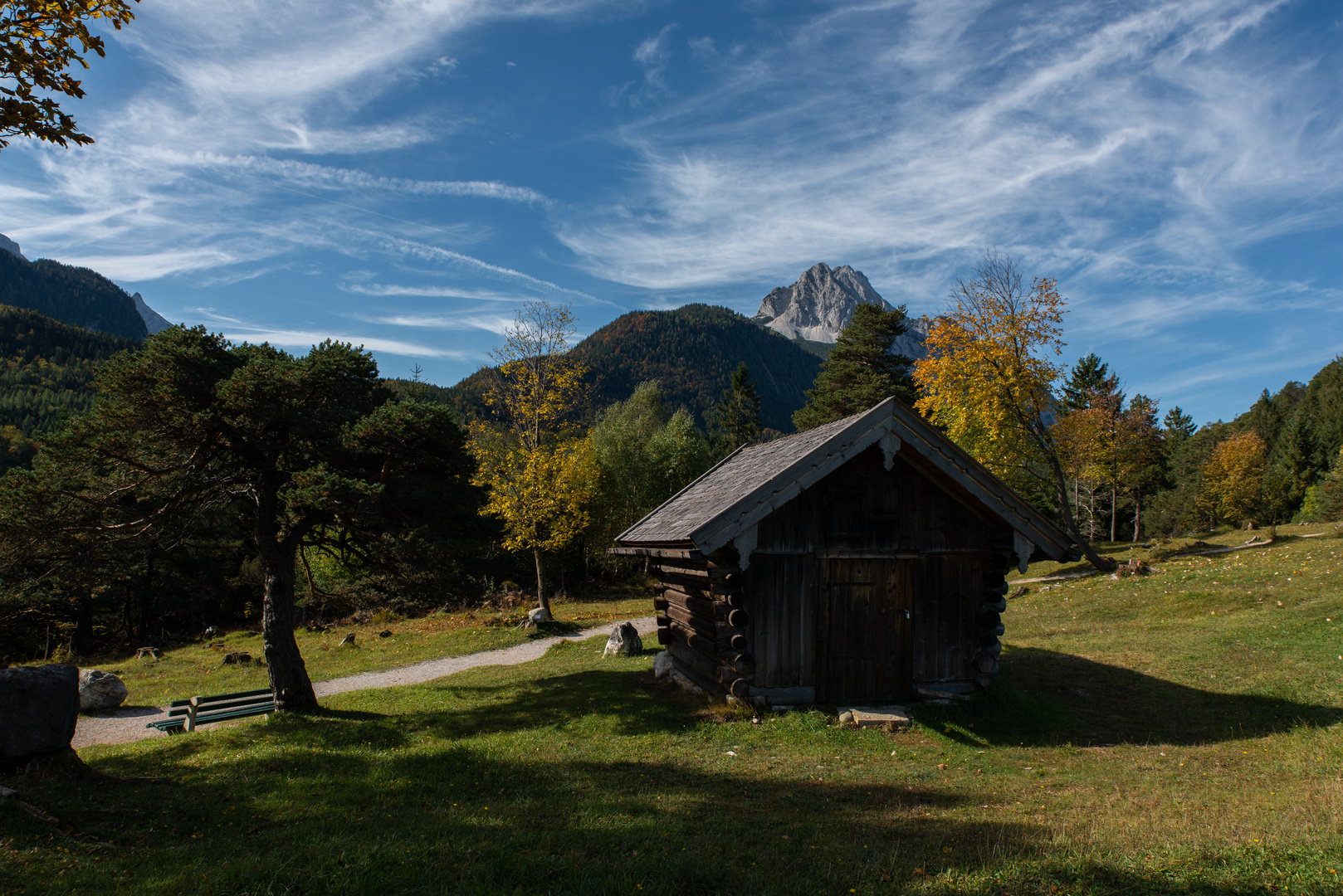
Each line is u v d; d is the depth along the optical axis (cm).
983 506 1141
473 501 1514
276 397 1228
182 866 541
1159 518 6812
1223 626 1641
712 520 1009
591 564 5066
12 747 798
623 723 1102
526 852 551
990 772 870
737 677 1109
